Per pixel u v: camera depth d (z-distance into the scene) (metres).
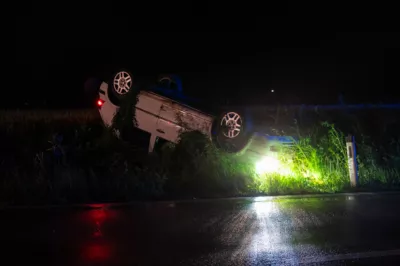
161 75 13.19
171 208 9.65
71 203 10.05
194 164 11.74
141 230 7.86
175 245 7.03
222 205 9.97
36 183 10.48
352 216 8.93
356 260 6.38
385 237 7.48
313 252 6.72
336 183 12.39
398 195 11.23
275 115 13.92
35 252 6.67
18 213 9.05
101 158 11.85
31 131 14.20
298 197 10.98
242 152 12.35
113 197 10.52
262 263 6.25
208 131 12.23
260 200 10.58
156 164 11.97
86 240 7.26
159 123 12.44
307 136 14.02
